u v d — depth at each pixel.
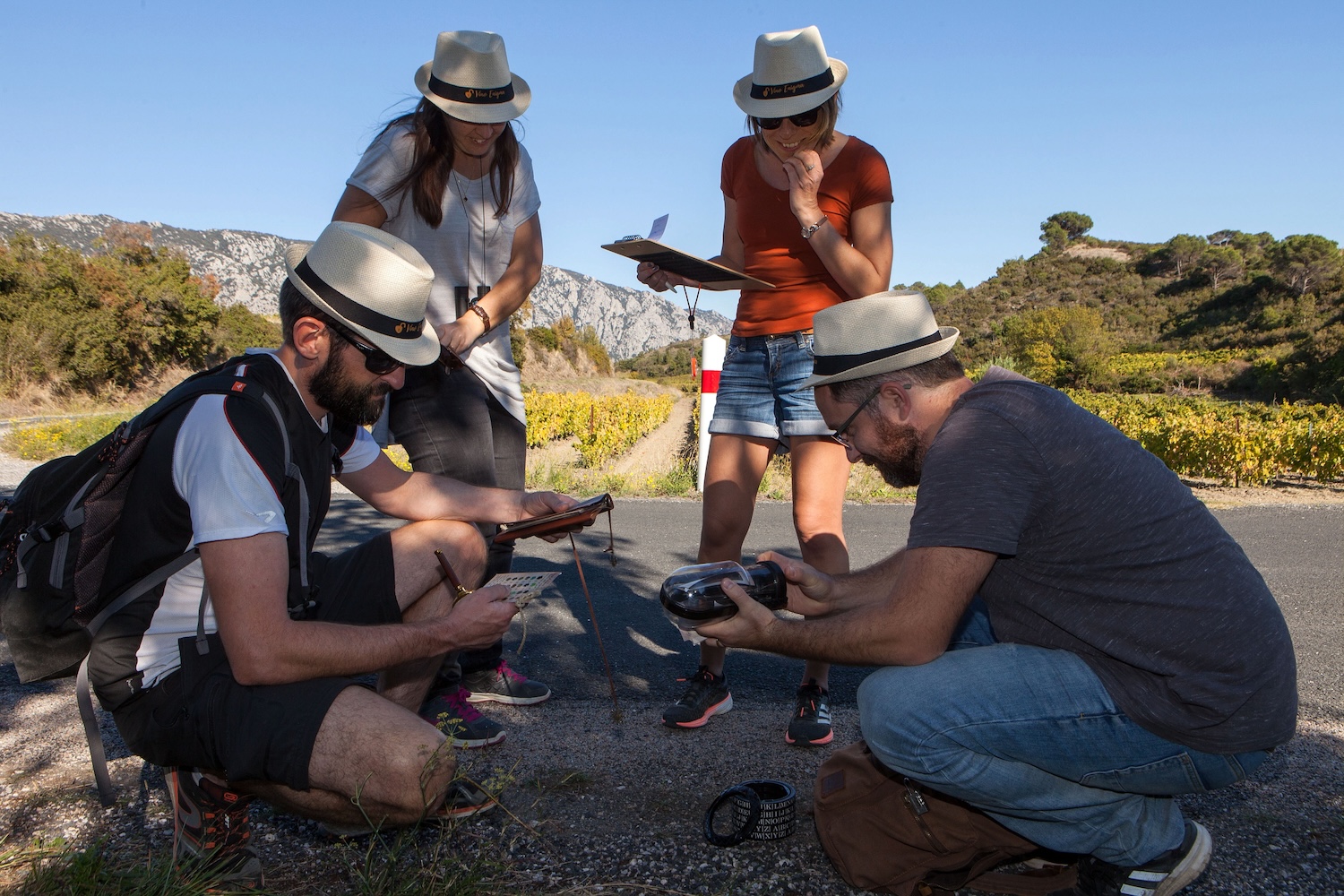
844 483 2.89
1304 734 2.77
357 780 1.68
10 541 1.76
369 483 2.37
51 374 28.66
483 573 2.31
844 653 1.83
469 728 2.58
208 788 1.83
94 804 2.17
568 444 19.44
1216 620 1.65
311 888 1.84
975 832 1.84
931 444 1.85
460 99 2.76
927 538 1.74
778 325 2.86
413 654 1.86
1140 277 141.62
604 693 3.15
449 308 3.05
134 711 1.79
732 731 2.78
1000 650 1.82
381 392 1.92
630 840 2.06
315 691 1.71
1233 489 10.96
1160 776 1.73
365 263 1.79
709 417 8.08
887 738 1.80
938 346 1.94
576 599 4.42
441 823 2.01
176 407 1.72
